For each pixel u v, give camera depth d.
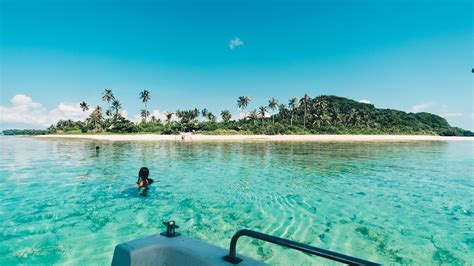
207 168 16.89
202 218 7.35
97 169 16.09
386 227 6.82
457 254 5.40
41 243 5.72
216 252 2.78
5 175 13.94
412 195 10.11
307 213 7.87
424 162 21.67
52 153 27.72
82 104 122.81
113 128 98.94
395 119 138.25
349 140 72.00
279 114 132.00
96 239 5.93
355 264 1.82
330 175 14.41
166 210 8.00
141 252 2.82
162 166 17.72
